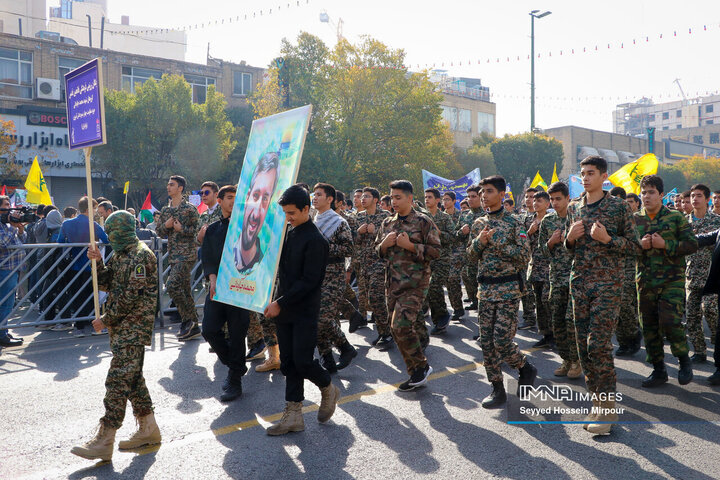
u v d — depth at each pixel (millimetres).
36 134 31734
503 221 4617
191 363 6043
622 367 5934
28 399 4875
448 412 4566
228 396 4848
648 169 7871
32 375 5586
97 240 7879
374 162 34688
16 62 32562
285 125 4449
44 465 3615
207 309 4973
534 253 6766
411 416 4480
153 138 31375
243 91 42562
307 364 4070
